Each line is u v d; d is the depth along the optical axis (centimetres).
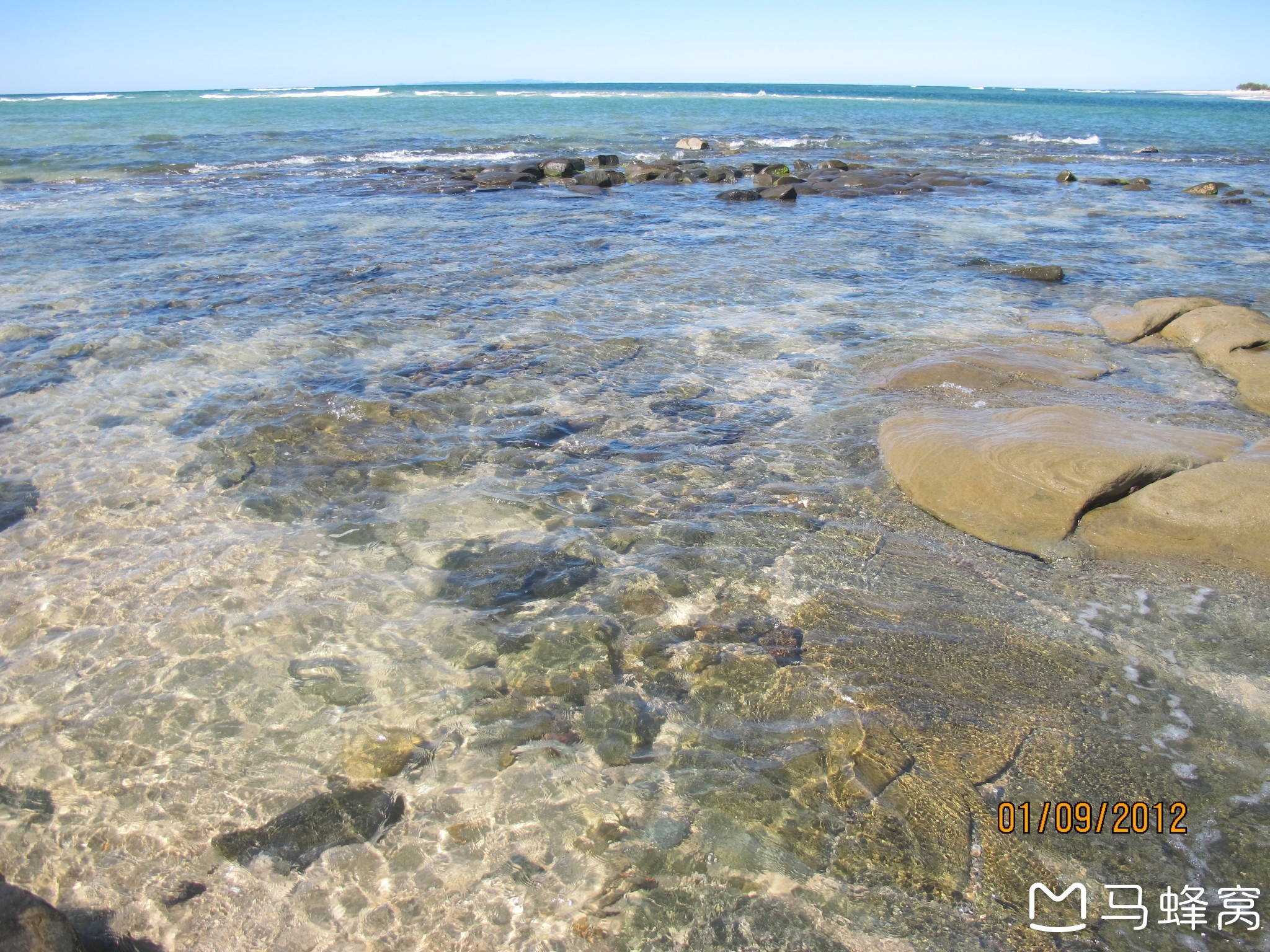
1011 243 1355
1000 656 374
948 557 455
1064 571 439
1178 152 3102
